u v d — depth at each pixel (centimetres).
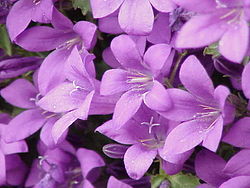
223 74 17
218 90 14
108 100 16
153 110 16
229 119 14
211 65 16
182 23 15
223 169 15
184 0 13
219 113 15
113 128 15
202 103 15
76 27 17
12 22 17
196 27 13
